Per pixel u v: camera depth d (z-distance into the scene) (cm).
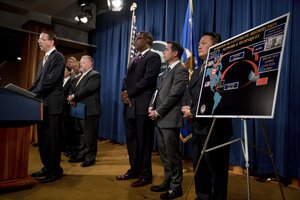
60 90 252
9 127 220
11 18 530
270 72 129
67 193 220
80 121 341
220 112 149
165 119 211
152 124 249
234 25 330
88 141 322
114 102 517
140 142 246
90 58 342
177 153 214
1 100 198
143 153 247
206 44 188
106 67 557
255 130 294
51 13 530
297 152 265
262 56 136
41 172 266
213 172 173
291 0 273
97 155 392
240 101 139
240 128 308
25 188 228
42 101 223
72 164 329
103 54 565
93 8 581
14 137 223
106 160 356
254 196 228
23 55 535
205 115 159
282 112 271
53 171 253
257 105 129
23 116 209
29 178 231
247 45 148
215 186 172
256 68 137
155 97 229
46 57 255
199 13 368
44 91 240
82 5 553
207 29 359
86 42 605
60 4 491
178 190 212
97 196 214
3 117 199
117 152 418
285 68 270
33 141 486
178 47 225
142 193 223
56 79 243
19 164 226
